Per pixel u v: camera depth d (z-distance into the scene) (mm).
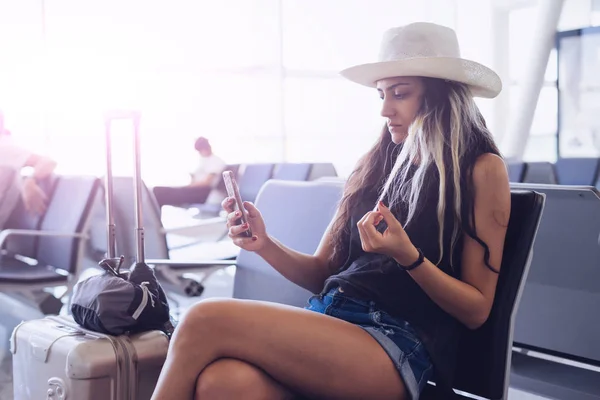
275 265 1695
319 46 7934
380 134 1680
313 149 8102
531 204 1423
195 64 7215
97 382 1539
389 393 1356
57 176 3592
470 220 1412
